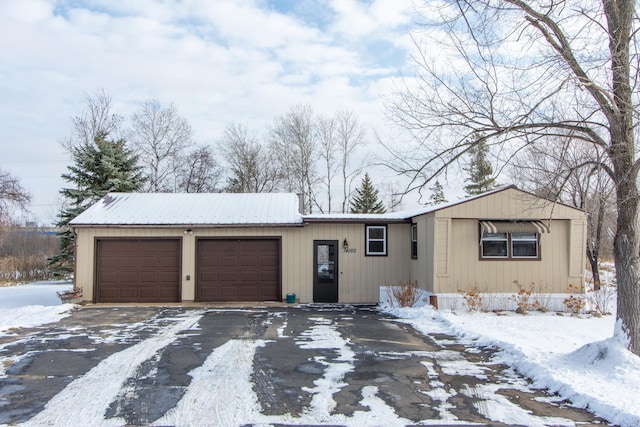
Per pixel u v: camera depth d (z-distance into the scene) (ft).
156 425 16.63
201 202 61.87
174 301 54.29
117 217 55.26
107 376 22.56
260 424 16.80
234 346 29.37
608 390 19.75
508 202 46.75
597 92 24.03
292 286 54.90
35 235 142.72
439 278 46.09
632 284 23.50
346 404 18.92
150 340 31.24
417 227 52.85
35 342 30.50
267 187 133.08
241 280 55.11
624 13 23.13
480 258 46.70
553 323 38.06
